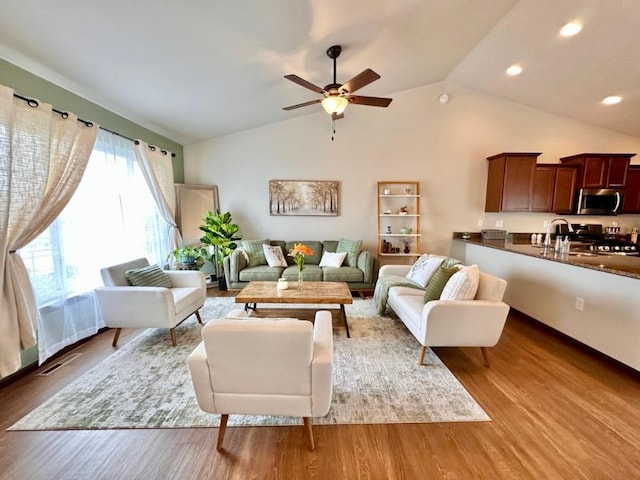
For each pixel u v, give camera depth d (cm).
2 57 216
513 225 500
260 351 144
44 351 243
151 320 271
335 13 240
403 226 508
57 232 257
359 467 151
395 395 207
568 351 273
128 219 356
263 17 226
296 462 154
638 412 191
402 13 262
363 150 495
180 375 230
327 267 436
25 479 143
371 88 446
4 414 187
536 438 170
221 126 455
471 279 240
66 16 193
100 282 309
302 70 328
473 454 159
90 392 209
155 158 398
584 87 385
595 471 149
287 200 502
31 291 220
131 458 155
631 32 281
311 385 152
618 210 447
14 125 206
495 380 226
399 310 297
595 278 262
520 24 305
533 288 336
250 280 423
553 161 484
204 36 237
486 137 487
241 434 172
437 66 407
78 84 276
